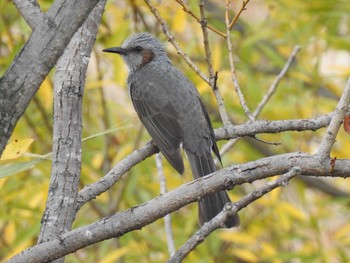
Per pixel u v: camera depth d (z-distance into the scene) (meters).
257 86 13.20
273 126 8.63
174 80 10.96
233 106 13.48
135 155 8.45
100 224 6.46
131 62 11.84
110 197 12.69
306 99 13.77
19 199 12.15
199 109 10.57
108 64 13.89
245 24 14.95
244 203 6.27
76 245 6.42
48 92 12.38
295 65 14.05
